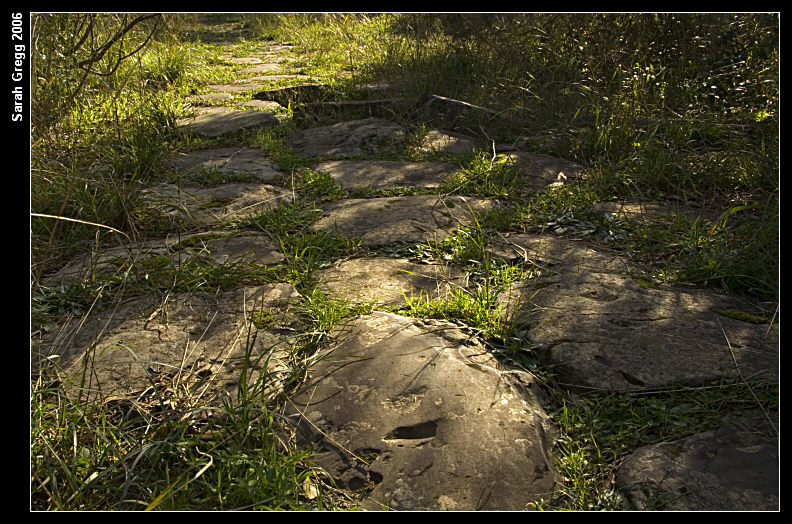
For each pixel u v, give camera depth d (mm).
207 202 4156
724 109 5637
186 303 2920
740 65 6402
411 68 7410
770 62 6281
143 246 3490
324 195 4422
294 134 5918
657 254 3438
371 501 1896
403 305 2918
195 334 2688
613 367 2445
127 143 4711
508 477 1960
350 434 2129
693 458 1996
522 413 2195
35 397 2197
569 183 4590
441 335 2633
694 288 3049
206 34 13539
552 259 3377
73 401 2260
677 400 2283
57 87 5133
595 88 5781
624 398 2295
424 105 6531
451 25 8820
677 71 6344
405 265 3334
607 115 5250
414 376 2355
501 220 3840
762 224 3320
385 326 2699
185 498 1857
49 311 2873
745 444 2043
